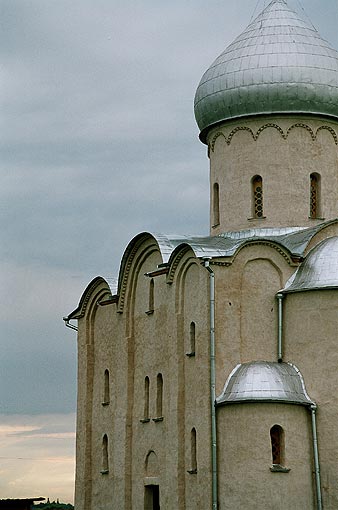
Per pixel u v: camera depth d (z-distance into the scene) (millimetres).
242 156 48125
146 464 46906
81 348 54375
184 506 43125
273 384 40969
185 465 43312
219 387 41938
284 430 40594
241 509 40094
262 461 40188
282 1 50438
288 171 47438
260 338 43031
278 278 43500
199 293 43438
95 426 52562
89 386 53406
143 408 47656
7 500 47312
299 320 42469
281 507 40000
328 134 48281
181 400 44000
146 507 46719
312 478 40750
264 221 47219
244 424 40562
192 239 45656
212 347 42125
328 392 41281
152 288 47969
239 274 43156
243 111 48062
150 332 47656
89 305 54000
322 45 48562
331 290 41812
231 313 42781
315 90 47406
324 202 47656
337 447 40750
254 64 47781
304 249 43531
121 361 49688
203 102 49406
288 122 47844
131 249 49031
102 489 51000
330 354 41531
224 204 48531
